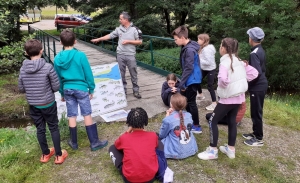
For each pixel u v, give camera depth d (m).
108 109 4.70
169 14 17.17
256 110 3.49
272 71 9.23
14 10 10.70
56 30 23.77
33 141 3.80
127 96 5.45
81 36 16.33
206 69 4.71
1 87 7.88
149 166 2.70
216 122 3.20
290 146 3.74
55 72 3.04
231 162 3.27
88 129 3.48
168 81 4.70
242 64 3.05
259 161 3.31
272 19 8.38
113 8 15.28
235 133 3.24
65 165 3.25
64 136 3.85
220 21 8.39
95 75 4.64
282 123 4.52
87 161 3.32
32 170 3.16
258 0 8.33
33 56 2.95
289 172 3.14
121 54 4.91
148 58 10.71
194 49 3.45
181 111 3.30
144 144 2.77
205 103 5.08
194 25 15.57
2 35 8.57
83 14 15.80
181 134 3.26
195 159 3.33
